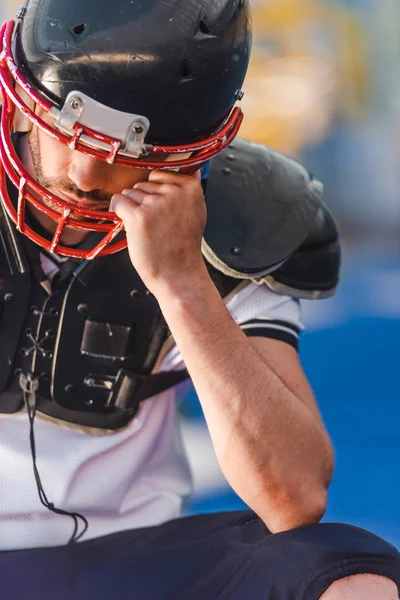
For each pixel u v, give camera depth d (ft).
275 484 12.59
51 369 13.16
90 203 12.21
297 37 57.82
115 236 13.03
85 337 13.08
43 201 12.49
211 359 12.41
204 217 12.57
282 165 14.64
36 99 11.73
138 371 13.50
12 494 13.30
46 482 13.35
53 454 13.35
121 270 13.03
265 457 12.49
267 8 57.41
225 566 12.36
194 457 23.81
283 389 12.75
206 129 12.45
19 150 12.78
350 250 56.65
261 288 13.88
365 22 59.88
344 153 61.00
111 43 11.62
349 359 33.37
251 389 12.47
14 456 13.21
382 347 34.68
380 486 23.98
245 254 13.37
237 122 13.00
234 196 13.83
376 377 31.65
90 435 13.53
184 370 13.83
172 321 12.45
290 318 14.02
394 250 56.44
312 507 12.75
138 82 11.66
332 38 58.85
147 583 12.91
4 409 13.21
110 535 13.78
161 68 11.73
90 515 13.75
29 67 11.91
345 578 11.29
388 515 22.58
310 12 57.82
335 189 61.31
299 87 58.03
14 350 12.98
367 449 26.13
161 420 14.02
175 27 11.83
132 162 11.94
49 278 13.00
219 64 12.22
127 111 11.71
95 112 11.54
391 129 61.62
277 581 11.50
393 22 60.29
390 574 11.50
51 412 13.33
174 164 12.30
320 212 14.35
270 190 14.10
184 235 12.42
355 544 11.57
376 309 40.01
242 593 11.89
